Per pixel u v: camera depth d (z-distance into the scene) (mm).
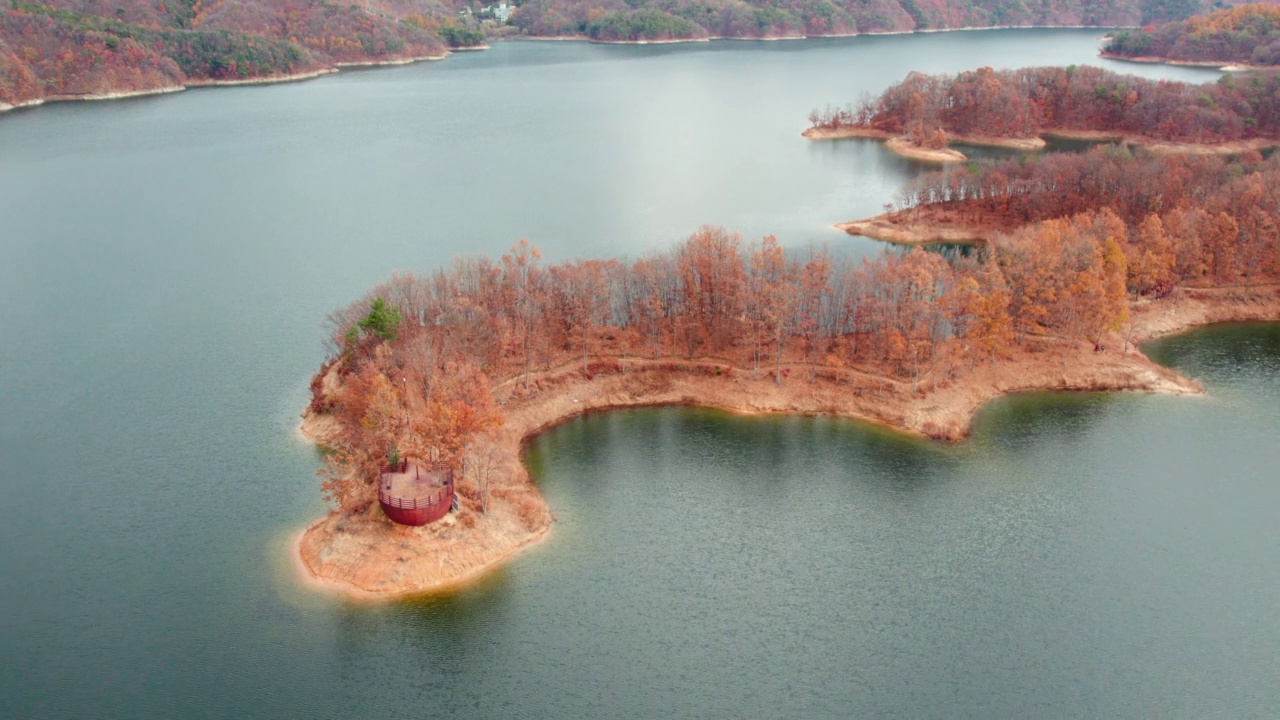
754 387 172750
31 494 146375
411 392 154750
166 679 109625
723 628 116938
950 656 112750
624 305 193875
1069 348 182500
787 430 163500
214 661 111938
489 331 169000
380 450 135000
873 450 157125
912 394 167750
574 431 163125
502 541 129875
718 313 182250
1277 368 183875
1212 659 112312
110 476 150750
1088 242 185750
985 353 179625
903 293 174750
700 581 125188
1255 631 116438
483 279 181750
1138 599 122000
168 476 150125
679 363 179250
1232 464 151625
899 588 124312
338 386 167500
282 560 128500
